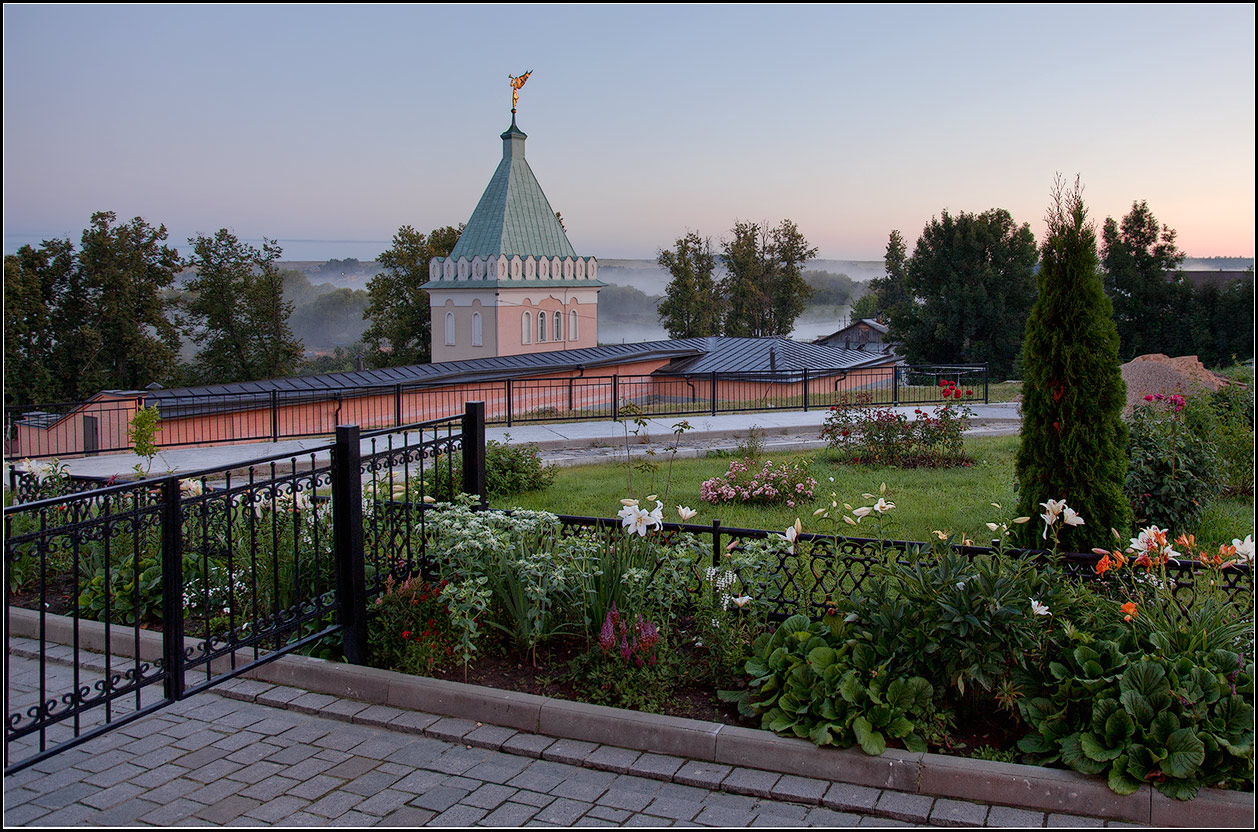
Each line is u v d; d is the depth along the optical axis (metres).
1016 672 4.00
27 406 16.08
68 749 3.65
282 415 19.58
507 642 5.07
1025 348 5.41
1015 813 3.52
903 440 11.23
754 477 9.00
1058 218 5.29
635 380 30.94
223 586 5.56
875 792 3.69
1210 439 8.95
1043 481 5.30
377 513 5.48
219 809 3.60
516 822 3.52
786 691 4.12
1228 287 41.09
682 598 5.05
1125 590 4.47
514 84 54.91
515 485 9.53
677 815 3.57
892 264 103.44
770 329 70.00
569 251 57.16
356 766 3.98
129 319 45.56
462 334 54.97
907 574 4.29
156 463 12.30
